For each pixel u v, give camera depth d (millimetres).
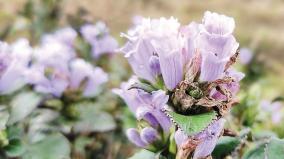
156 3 1669
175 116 338
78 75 586
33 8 929
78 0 1124
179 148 365
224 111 348
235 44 353
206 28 350
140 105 381
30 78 556
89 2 1254
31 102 520
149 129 379
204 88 352
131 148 711
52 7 932
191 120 337
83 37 729
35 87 564
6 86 507
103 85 707
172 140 376
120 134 695
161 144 382
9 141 489
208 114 342
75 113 586
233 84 361
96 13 1260
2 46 505
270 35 1632
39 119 563
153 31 360
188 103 342
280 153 375
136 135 389
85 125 592
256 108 529
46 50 589
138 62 369
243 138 397
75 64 588
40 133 551
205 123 335
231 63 355
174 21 366
